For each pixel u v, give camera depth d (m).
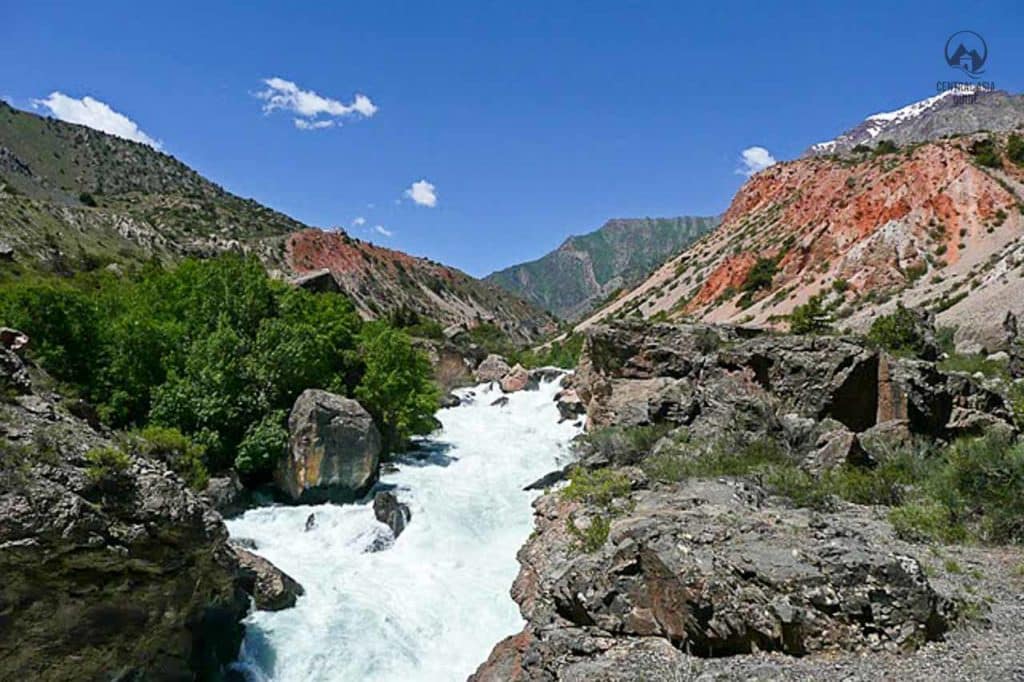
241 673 14.34
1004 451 17.14
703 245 126.50
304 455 22.59
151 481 12.25
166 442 18.09
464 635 15.70
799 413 23.08
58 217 90.81
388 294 149.75
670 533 12.18
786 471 19.14
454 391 48.47
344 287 139.12
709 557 10.91
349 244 160.38
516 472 27.83
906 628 9.87
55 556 10.76
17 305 22.11
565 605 12.49
